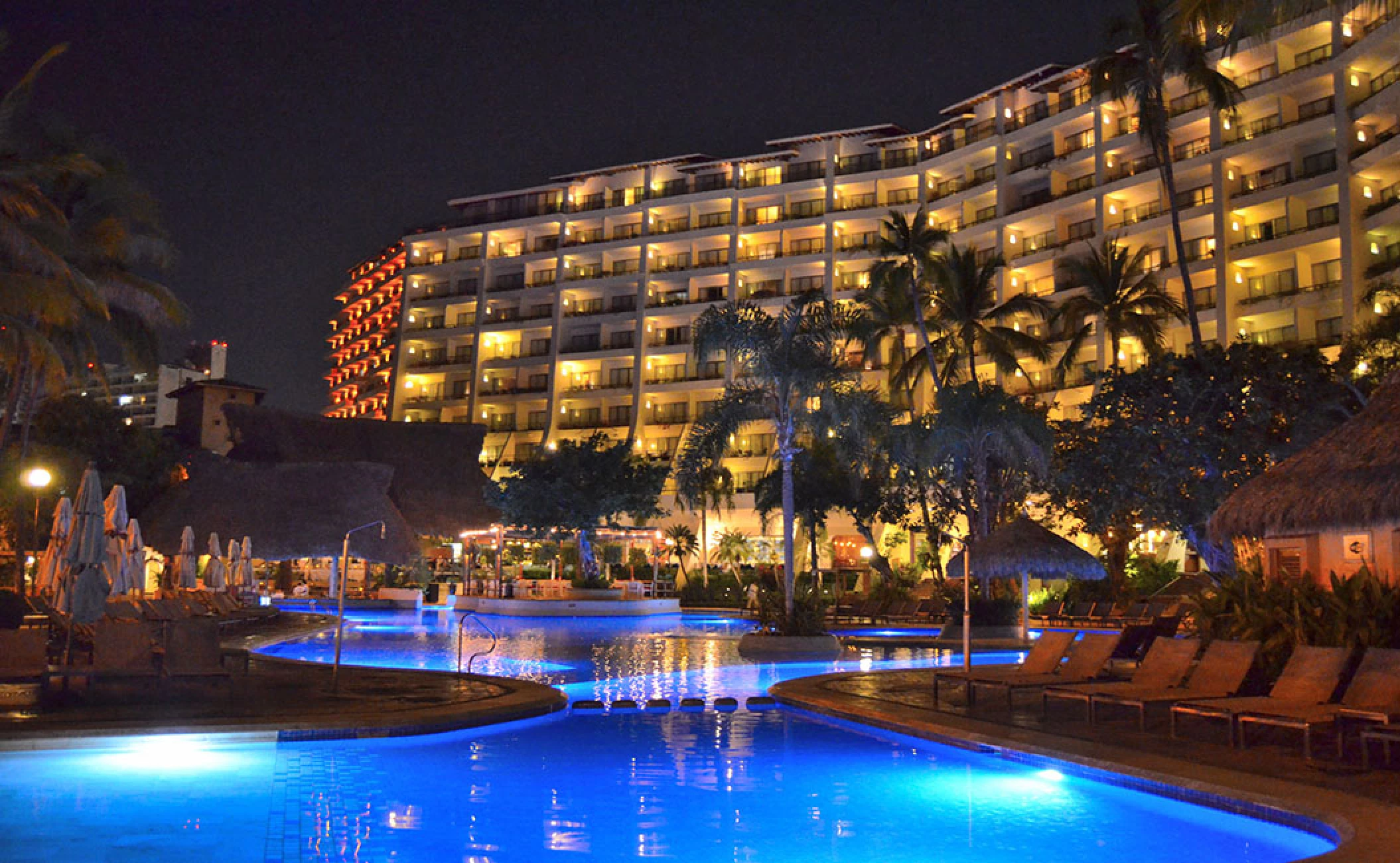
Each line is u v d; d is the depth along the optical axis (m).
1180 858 7.06
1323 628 11.88
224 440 80.38
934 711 13.16
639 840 7.39
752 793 8.95
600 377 97.75
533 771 9.83
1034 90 78.00
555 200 101.94
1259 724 11.56
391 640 28.94
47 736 10.40
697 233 92.94
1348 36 58.53
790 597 24.80
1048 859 7.02
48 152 36.56
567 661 22.97
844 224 88.69
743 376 26.58
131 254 39.09
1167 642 12.71
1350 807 7.48
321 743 11.15
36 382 37.59
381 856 6.90
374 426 53.75
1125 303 50.47
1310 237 58.34
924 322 47.50
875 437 26.42
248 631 28.36
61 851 6.90
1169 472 34.12
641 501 58.78
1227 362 34.72
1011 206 78.31
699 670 20.95
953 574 28.36
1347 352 36.81
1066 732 11.29
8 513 39.69
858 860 6.93
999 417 36.00
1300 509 13.84
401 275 109.62
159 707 12.38
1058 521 45.25
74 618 16.23
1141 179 67.62
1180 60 37.44
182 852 6.91
